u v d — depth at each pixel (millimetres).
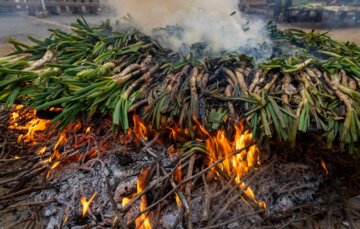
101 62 2186
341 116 1580
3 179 1956
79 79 1843
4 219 1686
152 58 2264
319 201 1782
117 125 1632
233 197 1570
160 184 1620
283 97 1686
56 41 2574
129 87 1822
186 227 1504
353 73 1905
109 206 1617
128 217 1551
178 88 1799
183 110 1687
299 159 1869
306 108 1578
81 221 1597
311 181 1821
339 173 1973
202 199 1616
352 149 1547
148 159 1775
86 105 1721
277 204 1700
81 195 1663
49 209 1666
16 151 2188
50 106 1667
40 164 1815
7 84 1792
